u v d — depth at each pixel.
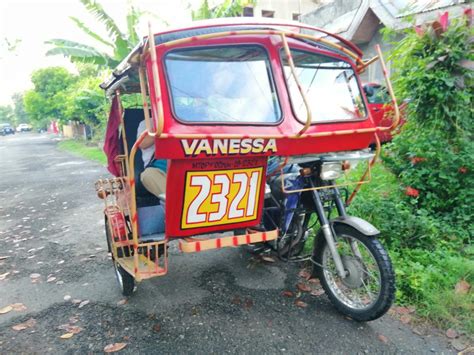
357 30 10.62
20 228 6.06
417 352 2.59
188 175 2.50
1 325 3.19
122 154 4.25
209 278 3.83
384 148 5.31
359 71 3.34
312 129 2.79
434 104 4.64
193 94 2.55
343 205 3.13
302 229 3.27
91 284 3.89
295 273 3.83
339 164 2.98
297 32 2.87
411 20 5.16
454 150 4.51
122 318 3.19
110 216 3.41
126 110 4.24
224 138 2.44
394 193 4.82
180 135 2.31
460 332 2.75
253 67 2.80
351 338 2.77
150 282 3.81
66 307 3.44
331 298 3.12
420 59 4.64
